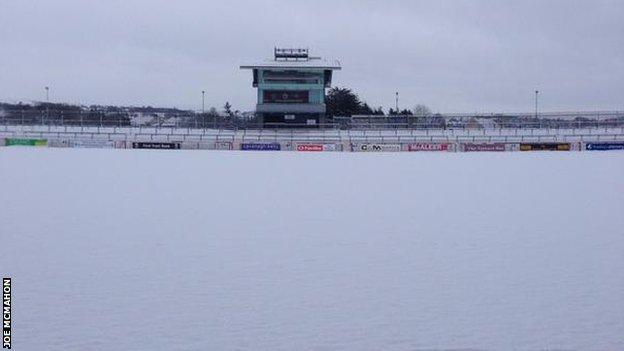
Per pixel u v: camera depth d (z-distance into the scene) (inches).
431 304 528.4
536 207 1079.6
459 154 2657.5
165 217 957.8
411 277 609.9
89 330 467.2
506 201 1154.7
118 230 846.5
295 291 562.9
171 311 507.8
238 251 721.0
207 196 1206.9
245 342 445.1
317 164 2027.6
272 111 3484.3
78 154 2370.8
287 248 738.8
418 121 3597.4
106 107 3850.9
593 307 521.0
